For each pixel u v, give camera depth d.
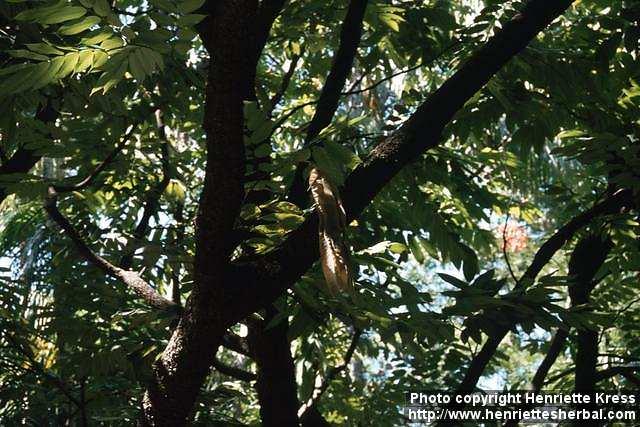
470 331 5.21
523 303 5.42
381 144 5.17
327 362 9.52
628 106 7.57
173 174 7.70
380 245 5.34
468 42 7.36
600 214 7.55
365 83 14.24
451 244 7.66
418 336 5.29
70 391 7.64
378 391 10.17
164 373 4.67
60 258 7.64
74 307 7.03
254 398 10.66
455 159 7.76
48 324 6.84
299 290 5.20
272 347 6.15
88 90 5.67
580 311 5.88
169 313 5.34
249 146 4.66
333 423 11.00
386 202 7.73
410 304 5.33
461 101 5.22
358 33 6.84
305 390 9.48
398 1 8.34
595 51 7.42
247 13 3.68
